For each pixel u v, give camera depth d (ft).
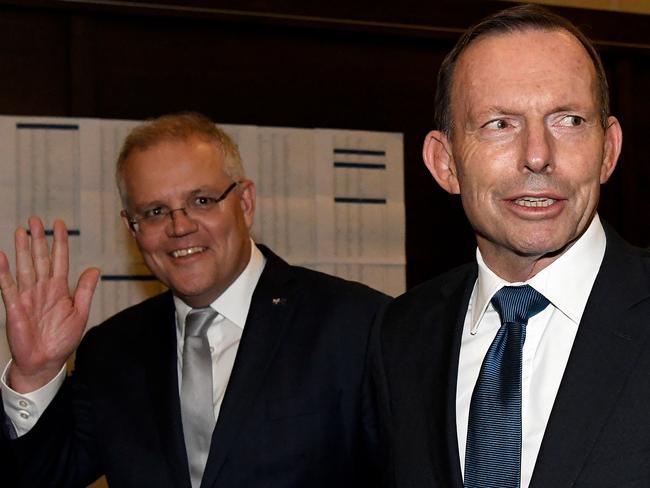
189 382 6.32
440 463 4.52
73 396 6.64
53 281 6.15
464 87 4.57
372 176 9.62
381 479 5.44
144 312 6.95
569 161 4.31
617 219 10.46
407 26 9.74
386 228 9.61
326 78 9.72
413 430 4.75
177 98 9.28
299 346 6.33
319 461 6.07
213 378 6.40
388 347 5.16
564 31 4.46
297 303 6.54
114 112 9.11
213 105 9.36
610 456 4.01
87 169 8.89
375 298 6.57
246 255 6.64
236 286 6.59
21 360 6.05
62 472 6.41
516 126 4.40
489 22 4.59
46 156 8.81
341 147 9.55
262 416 6.09
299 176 9.39
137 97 9.18
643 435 3.99
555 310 4.55
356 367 6.25
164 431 6.21
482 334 4.80
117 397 6.51
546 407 4.36
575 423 4.13
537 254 4.42
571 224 4.34
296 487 6.00
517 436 4.33
